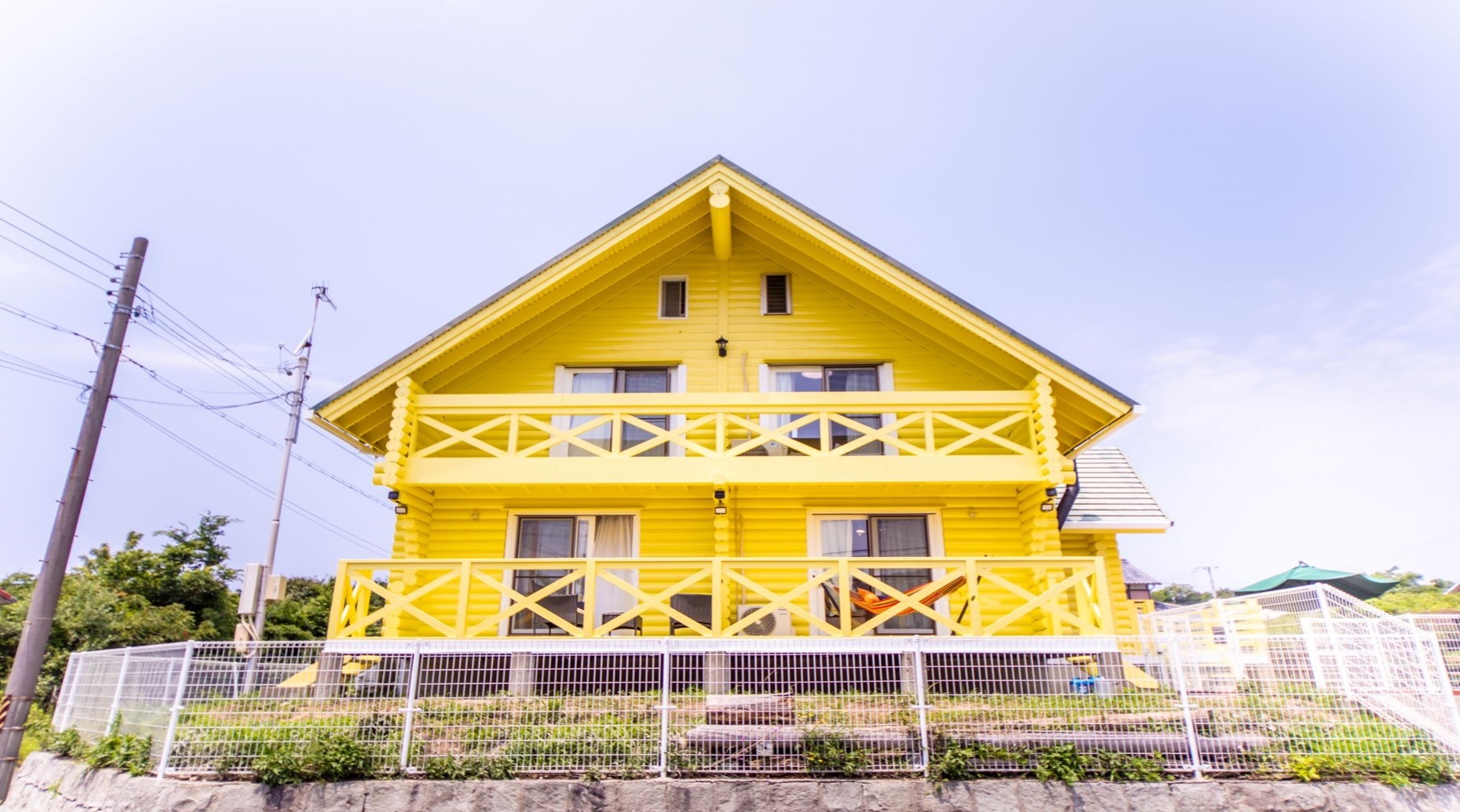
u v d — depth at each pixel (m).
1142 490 13.05
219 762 6.49
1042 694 7.54
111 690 7.88
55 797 7.33
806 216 10.70
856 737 6.61
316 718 6.86
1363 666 8.49
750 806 6.23
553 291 11.26
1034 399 10.10
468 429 11.43
